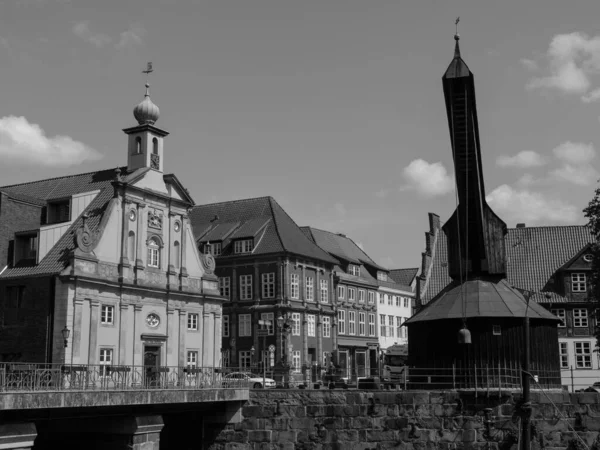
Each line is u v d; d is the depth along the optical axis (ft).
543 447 120.37
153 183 173.47
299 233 264.11
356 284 292.81
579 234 215.31
